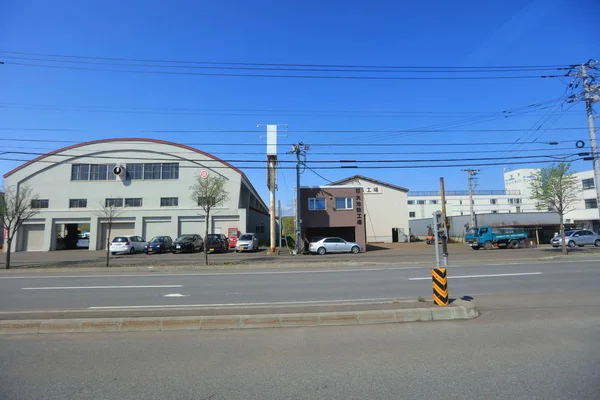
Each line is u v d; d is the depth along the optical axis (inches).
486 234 1338.6
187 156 1464.1
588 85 842.2
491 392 150.5
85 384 162.9
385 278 521.0
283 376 169.6
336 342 219.9
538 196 946.1
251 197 1964.8
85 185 1435.8
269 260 882.1
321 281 502.3
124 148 1460.4
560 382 159.5
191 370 178.2
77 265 800.3
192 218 1440.7
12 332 246.5
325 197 1236.5
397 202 1961.1
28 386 161.0
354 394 150.2
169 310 300.7
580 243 1266.0
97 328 249.9
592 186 2037.4
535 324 255.9
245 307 316.2
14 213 784.3
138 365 185.8
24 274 647.8
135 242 1223.5
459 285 442.3
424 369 176.1
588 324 253.9
